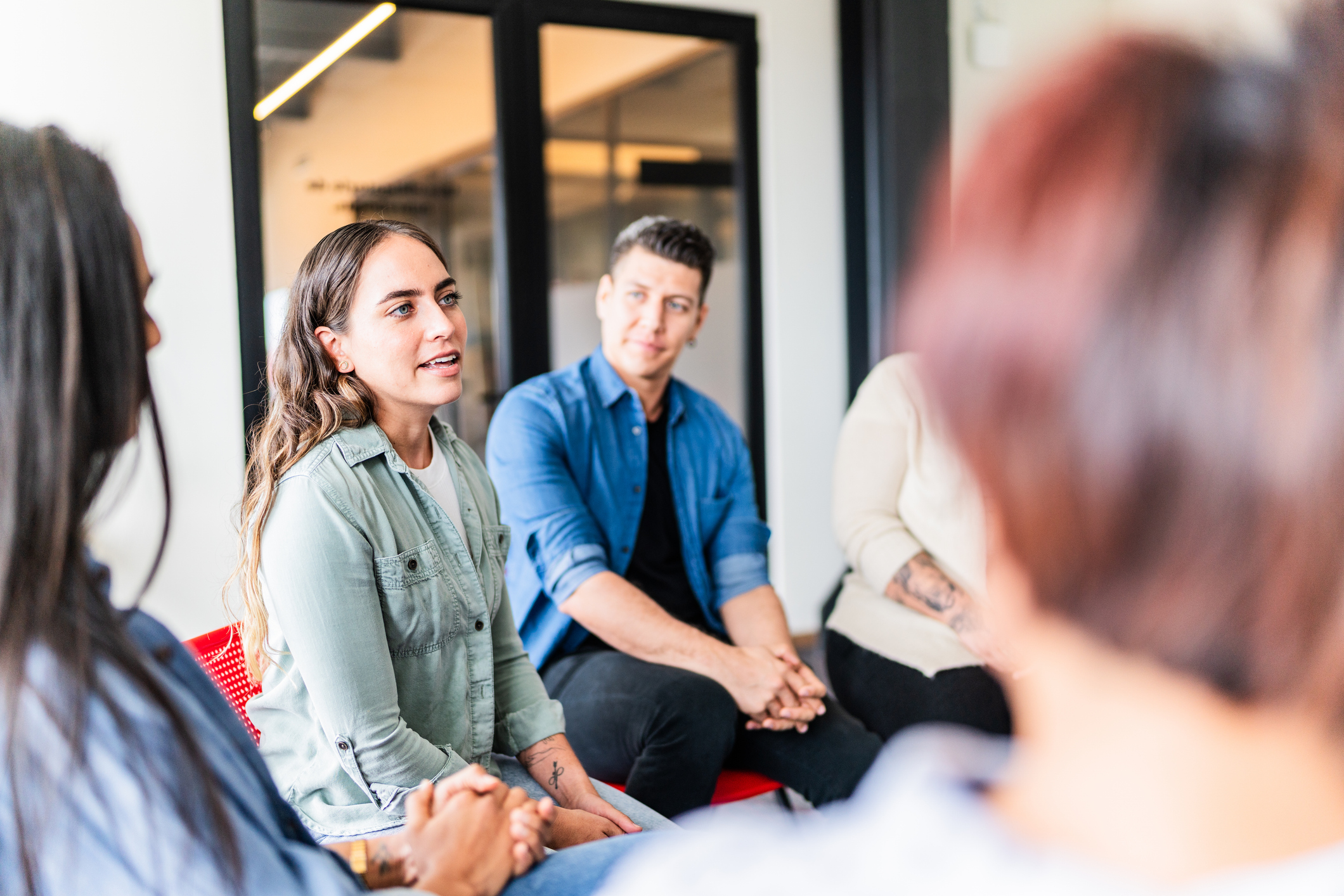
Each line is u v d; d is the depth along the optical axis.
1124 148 0.31
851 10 4.29
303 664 1.34
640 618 1.94
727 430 2.32
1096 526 0.31
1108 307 0.31
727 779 1.92
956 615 2.07
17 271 0.68
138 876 0.68
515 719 1.60
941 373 0.34
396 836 1.04
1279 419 0.29
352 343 1.48
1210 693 0.32
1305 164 0.30
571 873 1.02
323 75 3.62
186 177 3.11
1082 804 0.36
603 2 3.86
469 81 3.81
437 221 3.96
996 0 4.43
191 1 3.09
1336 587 0.30
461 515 1.60
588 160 4.00
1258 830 0.33
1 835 0.67
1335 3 0.31
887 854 0.39
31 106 2.92
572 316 4.02
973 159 0.35
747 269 4.22
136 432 0.76
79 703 0.66
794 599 4.36
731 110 4.19
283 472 1.40
